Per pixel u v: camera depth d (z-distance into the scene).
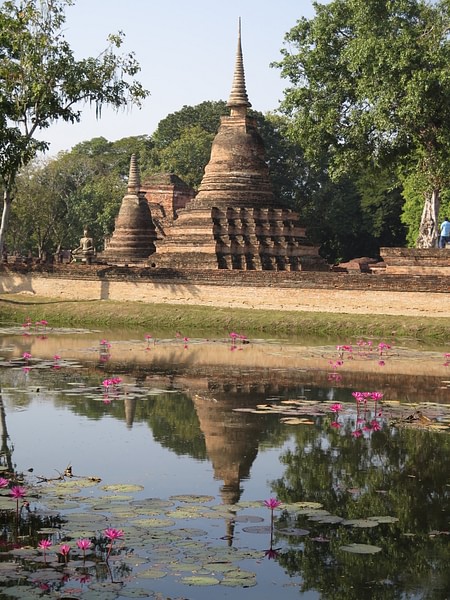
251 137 51.91
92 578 10.27
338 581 10.62
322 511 12.91
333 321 40.12
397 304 41.31
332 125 47.44
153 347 32.94
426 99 41.44
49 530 11.75
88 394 22.12
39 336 37.16
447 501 13.81
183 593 10.08
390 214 88.69
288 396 22.36
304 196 91.81
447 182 46.88
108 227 91.69
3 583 10.08
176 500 13.29
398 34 44.12
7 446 16.80
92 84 43.94
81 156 100.12
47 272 49.25
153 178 73.81
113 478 14.61
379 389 23.55
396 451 16.83
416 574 10.89
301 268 50.84
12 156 38.12
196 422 19.08
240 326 41.53
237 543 11.66
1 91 38.12
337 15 47.56
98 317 44.06
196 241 49.66
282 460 16.06
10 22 38.34
